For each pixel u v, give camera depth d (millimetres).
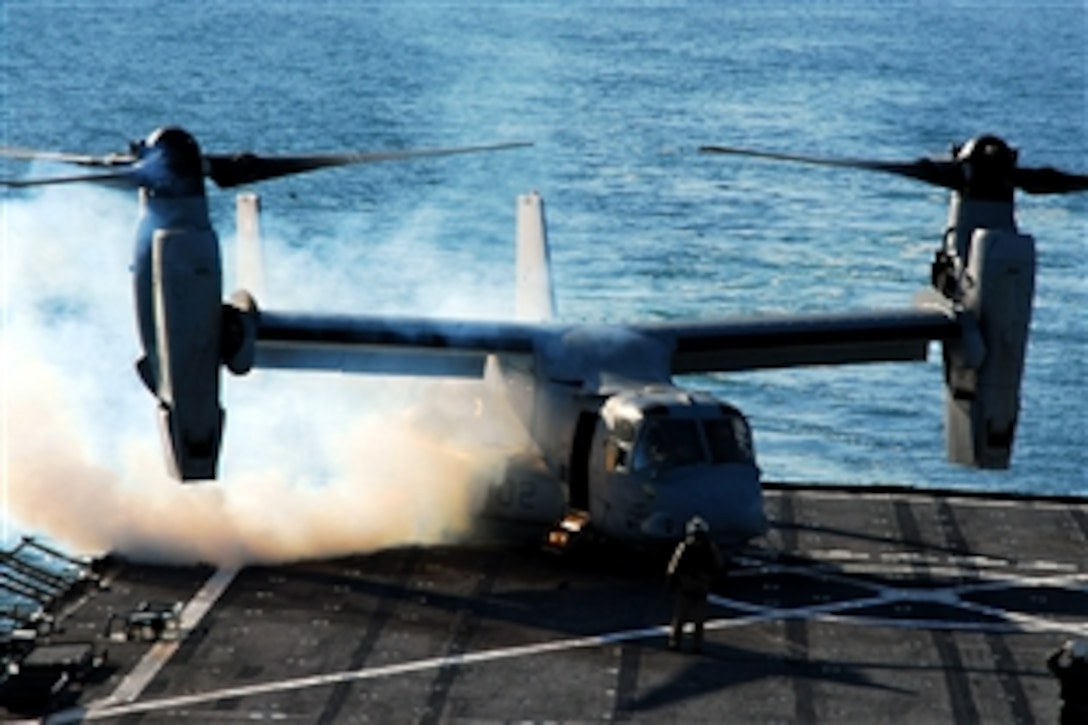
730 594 98438
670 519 97688
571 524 104312
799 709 83188
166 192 97625
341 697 83875
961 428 108688
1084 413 188750
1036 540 108500
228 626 92562
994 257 105062
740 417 101938
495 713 82375
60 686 82812
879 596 98250
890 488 117812
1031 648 91000
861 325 109688
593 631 92562
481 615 94750
